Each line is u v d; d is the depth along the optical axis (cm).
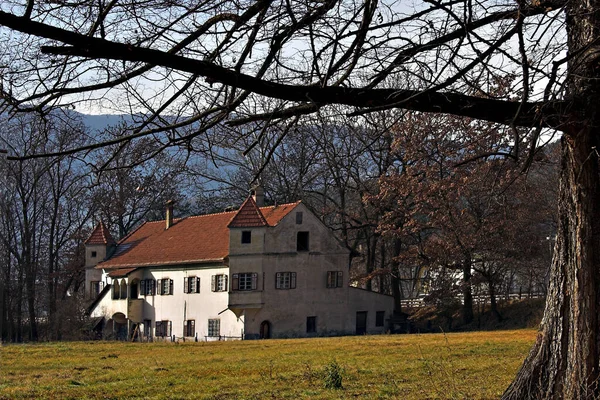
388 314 6488
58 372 2489
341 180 5431
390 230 5509
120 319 6844
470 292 5866
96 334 6431
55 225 6606
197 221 6875
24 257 6281
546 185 4644
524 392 1084
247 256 5981
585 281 1036
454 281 5766
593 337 1030
